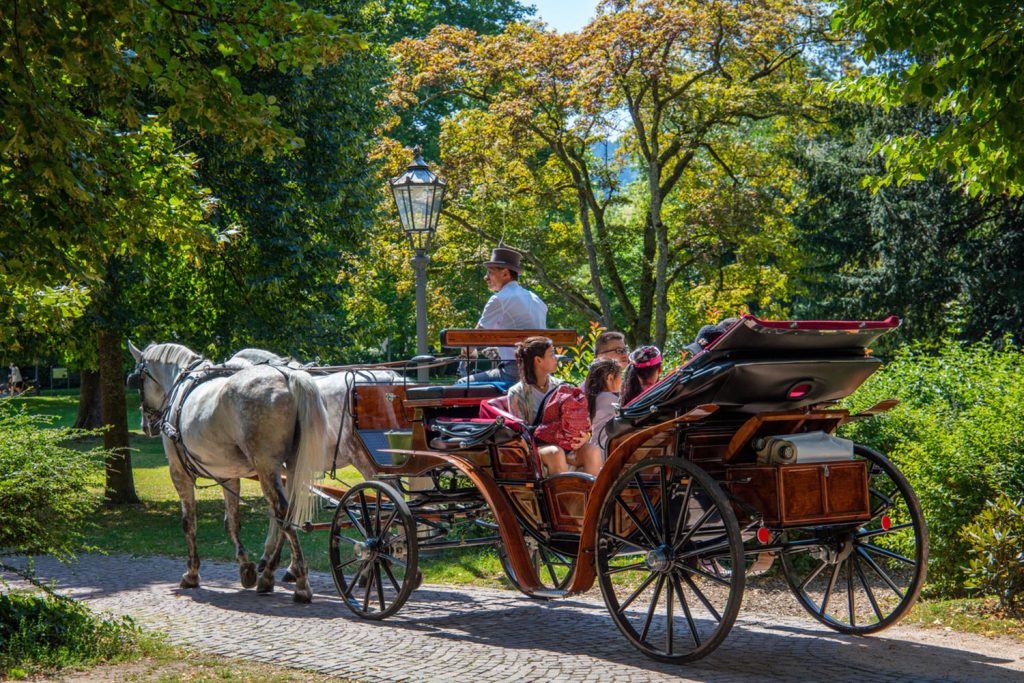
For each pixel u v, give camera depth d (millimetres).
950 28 8422
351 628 8000
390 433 9148
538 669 6418
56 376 59281
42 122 7621
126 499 19656
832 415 6547
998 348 25156
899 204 27000
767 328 6012
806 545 6828
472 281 25672
